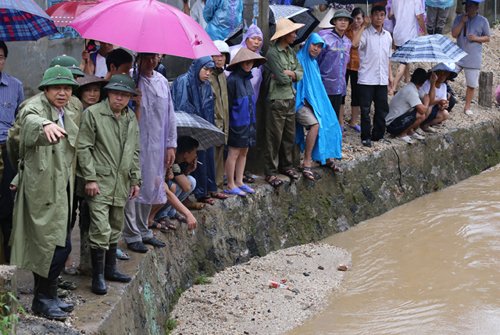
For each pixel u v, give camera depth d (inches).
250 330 344.2
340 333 346.0
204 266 389.4
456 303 376.5
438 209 518.3
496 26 840.3
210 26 485.7
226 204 411.5
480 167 609.6
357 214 494.6
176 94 383.6
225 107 402.9
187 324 342.3
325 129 465.4
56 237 251.0
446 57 538.3
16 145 259.8
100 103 288.2
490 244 450.9
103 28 291.0
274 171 448.1
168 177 357.1
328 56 483.5
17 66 462.3
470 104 642.8
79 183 283.3
